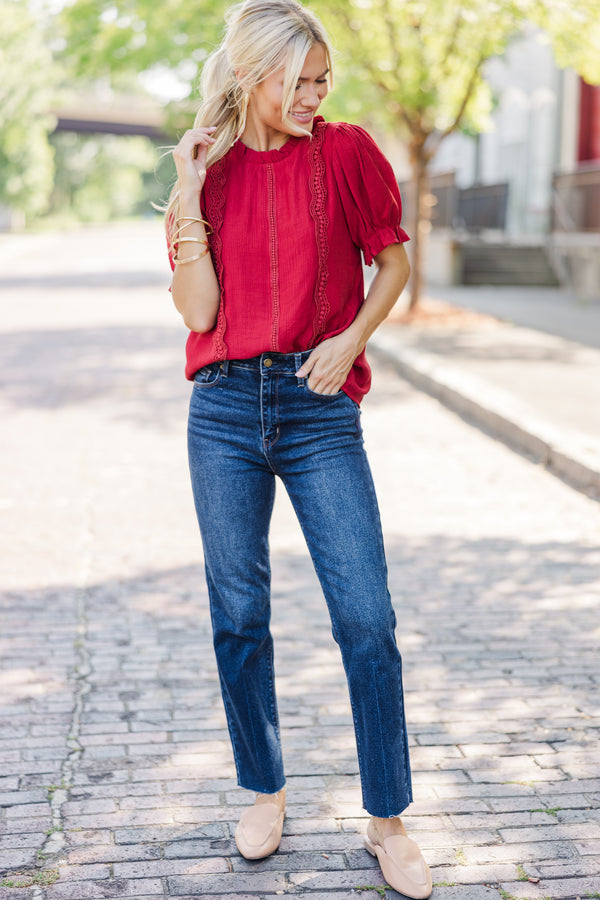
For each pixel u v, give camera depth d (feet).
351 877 7.52
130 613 13.03
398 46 41.19
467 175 95.04
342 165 6.76
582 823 8.21
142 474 20.15
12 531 16.48
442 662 11.52
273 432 6.94
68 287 65.51
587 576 14.40
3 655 11.62
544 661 11.54
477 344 37.17
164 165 159.94
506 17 39.27
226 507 7.12
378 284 7.03
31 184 158.30
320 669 11.34
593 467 19.08
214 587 7.43
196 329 7.01
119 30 48.80
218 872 7.57
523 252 63.67
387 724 7.20
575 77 72.59
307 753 9.41
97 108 219.82
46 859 7.70
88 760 9.25
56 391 28.99
